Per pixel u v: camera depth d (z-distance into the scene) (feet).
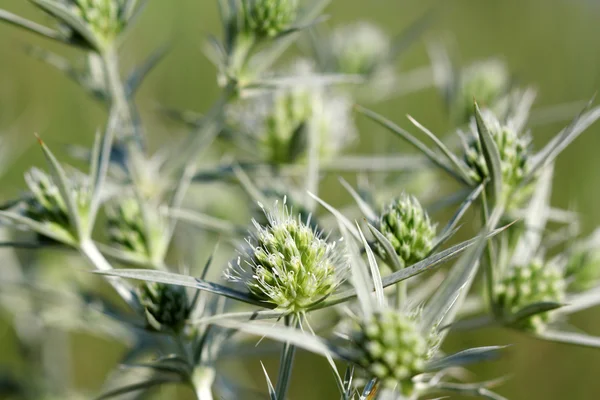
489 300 0.95
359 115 1.70
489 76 1.17
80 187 0.95
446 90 1.19
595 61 1.97
